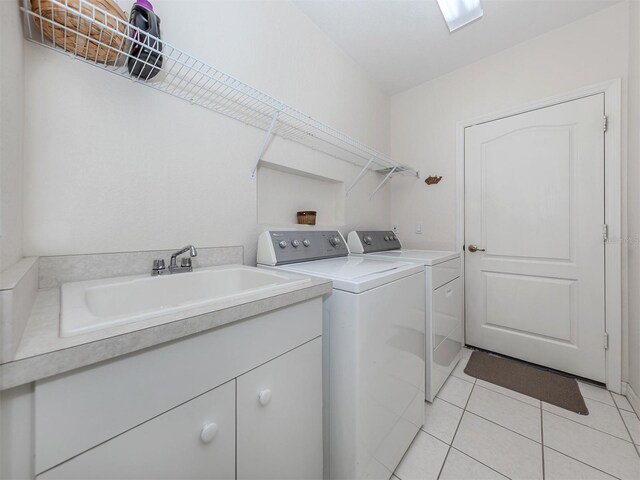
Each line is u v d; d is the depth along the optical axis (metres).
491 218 2.18
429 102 2.52
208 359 0.64
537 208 1.97
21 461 0.42
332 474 1.02
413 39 2.01
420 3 1.69
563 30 1.86
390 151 2.77
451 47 2.08
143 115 1.09
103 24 0.77
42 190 0.86
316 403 0.96
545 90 1.93
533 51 1.97
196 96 1.25
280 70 1.63
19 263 0.69
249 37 1.46
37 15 0.75
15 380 0.39
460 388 1.72
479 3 1.66
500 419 1.44
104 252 0.99
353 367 0.95
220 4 1.33
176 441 0.59
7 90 0.62
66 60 0.90
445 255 1.86
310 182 2.04
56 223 0.89
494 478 1.10
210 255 1.30
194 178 1.25
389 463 1.11
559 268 1.89
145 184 1.10
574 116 1.82
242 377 0.72
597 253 1.74
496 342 2.17
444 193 2.43
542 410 1.50
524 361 2.04
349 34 1.96
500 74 2.13
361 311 0.96
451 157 2.39
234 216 1.42
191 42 1.22
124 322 0.54
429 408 1.53
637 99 1.50
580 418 1.43
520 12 1.75
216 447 0.66
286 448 0.85
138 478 0.53
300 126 1.76
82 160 0.94
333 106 2.05
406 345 1.26
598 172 1.74
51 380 0.43
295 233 1.55
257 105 1.46
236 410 0.71
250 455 0.74
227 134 1.38
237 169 1.43
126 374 0.51
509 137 2.09
